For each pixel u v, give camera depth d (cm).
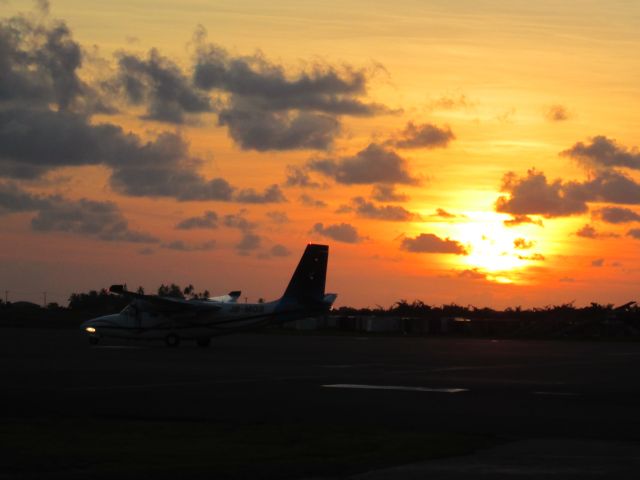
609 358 5788
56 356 5047
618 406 2609
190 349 6297
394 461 1647
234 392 2952
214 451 1752
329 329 14188
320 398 2783
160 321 6731
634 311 13812
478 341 9862
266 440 1903
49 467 1568
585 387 3294
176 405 2562
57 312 17150
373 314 19888
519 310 18675
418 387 3200
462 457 1697
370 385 3262
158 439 1912
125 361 4603
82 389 3017
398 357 5484
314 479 1499
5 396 2778
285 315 6806
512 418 2303
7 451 1734
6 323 14188
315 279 6894
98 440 1892
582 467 1588
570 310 15238
